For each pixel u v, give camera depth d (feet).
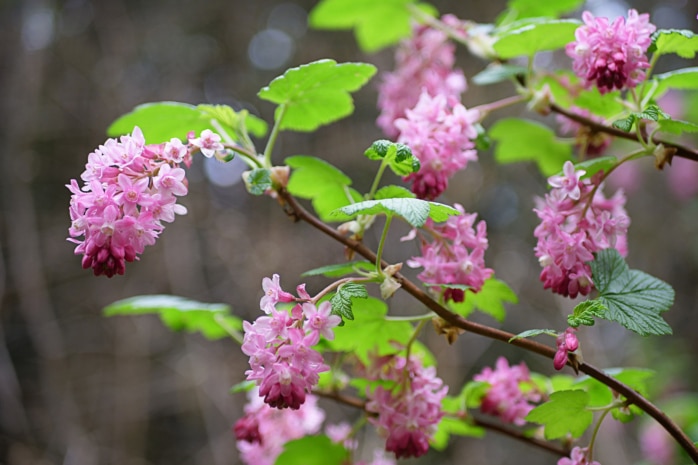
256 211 25.49
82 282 25.54
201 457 23.75
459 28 10.05
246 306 24.48
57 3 26.37
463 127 7.01
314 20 11.85
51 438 23.18
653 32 6.67
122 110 25.86
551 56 21.63
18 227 24.68
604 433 19.12
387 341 7.39
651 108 6.20
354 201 7.48
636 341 20.74
